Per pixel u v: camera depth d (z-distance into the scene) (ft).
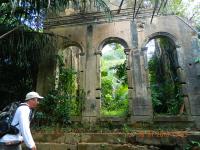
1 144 14.28
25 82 39.04
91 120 33.65
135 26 36.42
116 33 36.70
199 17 38.17
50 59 37.73
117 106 46.98
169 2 35.53
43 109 34.55
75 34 38.09
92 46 36.99
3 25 32.42
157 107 40.52
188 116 31.58
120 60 63.05
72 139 25.12
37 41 34.40
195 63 33.42
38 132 27.53
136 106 33.04
